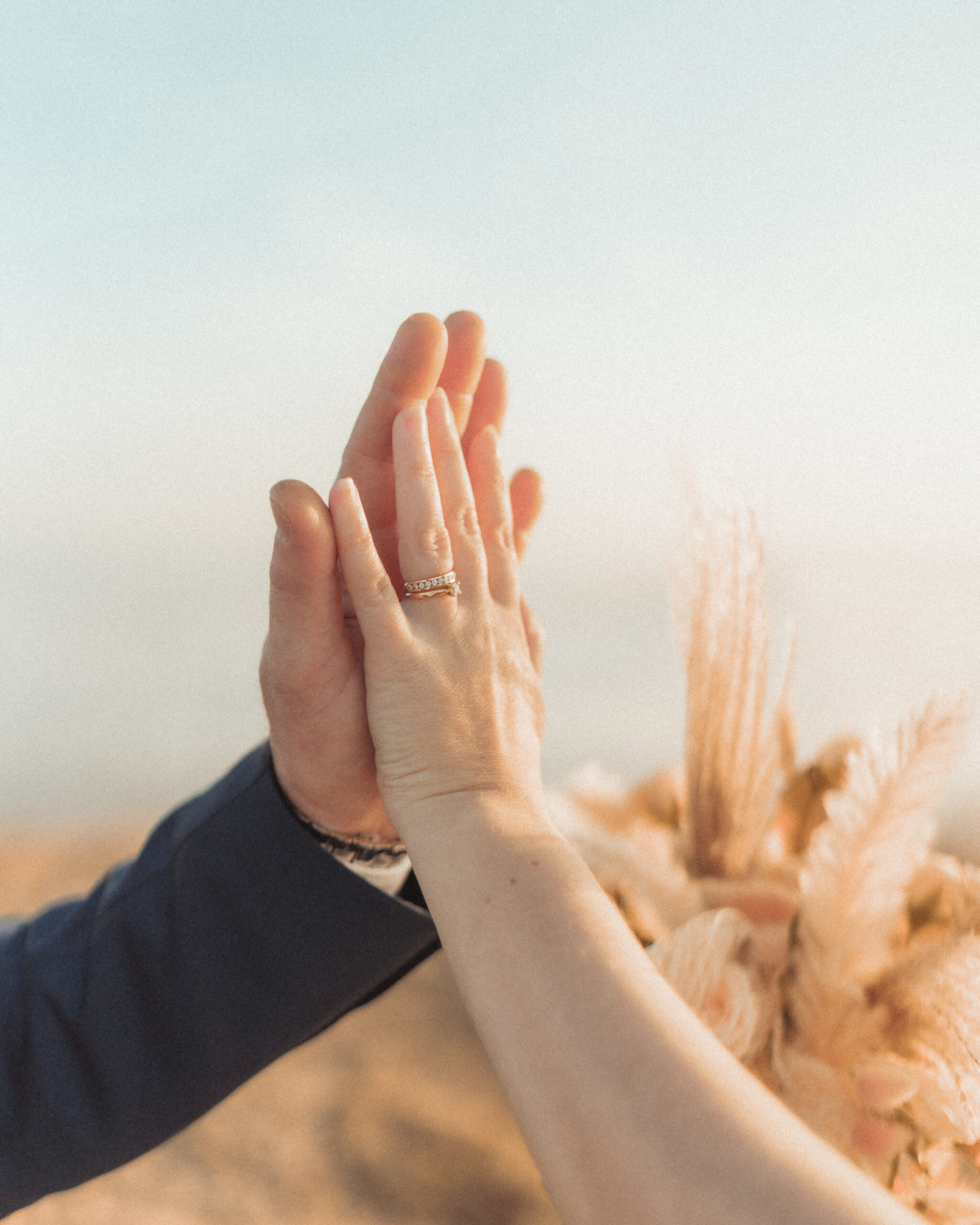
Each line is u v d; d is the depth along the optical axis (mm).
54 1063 624
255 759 656
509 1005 493
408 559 605
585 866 535
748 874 631
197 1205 1740
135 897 643
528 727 602
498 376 685
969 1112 551
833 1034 575
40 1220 1636
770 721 631
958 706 593
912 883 604
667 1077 460
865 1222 429
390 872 651
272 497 582
